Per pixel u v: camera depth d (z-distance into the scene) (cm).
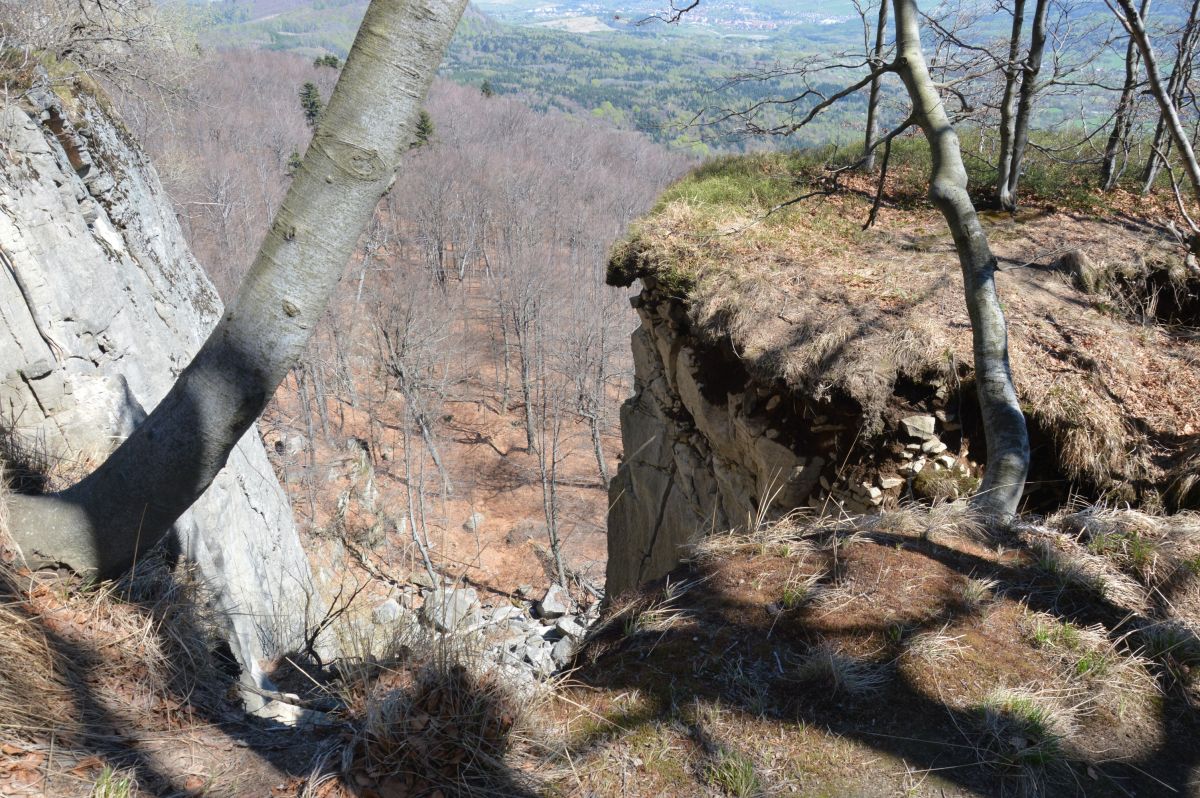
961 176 508
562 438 2905
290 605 834
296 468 2114
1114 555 356
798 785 236
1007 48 906
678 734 253
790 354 676
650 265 862
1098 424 581
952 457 622
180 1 1911
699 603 324
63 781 213
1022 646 294
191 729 263
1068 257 825
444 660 259
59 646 275
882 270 805
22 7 792
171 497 298
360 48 244
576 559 2252
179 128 2947
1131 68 898
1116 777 243
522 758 243
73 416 541
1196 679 284
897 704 265
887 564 340
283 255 260
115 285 648
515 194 4219
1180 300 813
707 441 852
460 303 3466
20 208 546
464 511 2478
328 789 228
